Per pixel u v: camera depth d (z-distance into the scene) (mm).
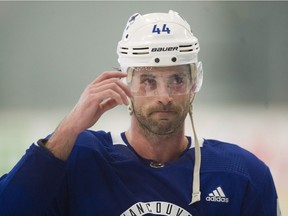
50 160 6117
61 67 11516
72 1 11367
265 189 6777
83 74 11523
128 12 11352
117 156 6711
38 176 6078
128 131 7020
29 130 11641
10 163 11602
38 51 11469
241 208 6637
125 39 6508
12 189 6043
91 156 6602
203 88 11586
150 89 6246
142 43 6273
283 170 11570
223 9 11352
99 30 11414
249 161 6871
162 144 6656
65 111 11625
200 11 11328
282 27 11406
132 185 6527
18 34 11414
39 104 11625
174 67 6246
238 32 11414
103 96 6207
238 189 6625
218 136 11609
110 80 6277
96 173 6547
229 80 11555
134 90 6309
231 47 11453
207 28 11375
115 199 6441
